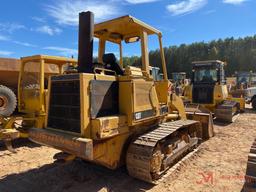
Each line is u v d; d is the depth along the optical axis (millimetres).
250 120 11352
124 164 4453
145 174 3957
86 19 3973
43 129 4059
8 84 8117
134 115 3951
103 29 4645
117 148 4066
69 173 4742
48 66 7395
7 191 4082
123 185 4223
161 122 5180
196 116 7613
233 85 18109
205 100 11125
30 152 6254
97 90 3697
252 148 3701
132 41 5262
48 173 4781
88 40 3941
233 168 5074
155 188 4109
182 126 5004
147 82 4367
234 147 6660
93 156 3564
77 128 3627
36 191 4078
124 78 4023
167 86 5188
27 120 6809
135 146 4090
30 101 6766
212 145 6859
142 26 4438
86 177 4547
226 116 10523
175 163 5129
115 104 4027
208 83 11195
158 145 4340
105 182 4340
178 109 5930
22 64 6969
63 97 3857
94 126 3523
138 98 4086
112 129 3666
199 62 11633
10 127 6668
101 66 4203
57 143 3658
